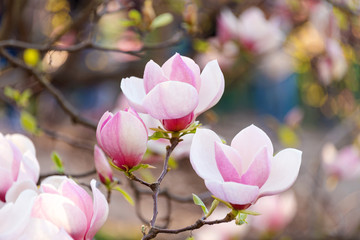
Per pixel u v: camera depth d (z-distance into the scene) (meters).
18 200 1.25
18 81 2.86
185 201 1.87
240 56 3.16
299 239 3.45
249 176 1.28
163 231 1.33
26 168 1.36
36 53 2.28
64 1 4.02
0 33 2.62
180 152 1.72
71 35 3.60
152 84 1.32
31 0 3.61
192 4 2.45
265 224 2.61
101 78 4.39
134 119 1.33
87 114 7.09
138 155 1.35
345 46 3.14
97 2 2.21
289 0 3.29
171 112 1.32
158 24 2.08
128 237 4.73
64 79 4.23
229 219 1.31
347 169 3.31
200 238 2.62
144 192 1.93
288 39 3.29
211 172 1.30
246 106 11.41
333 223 3.82
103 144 1.35
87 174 1.69
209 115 2.78
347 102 3.70
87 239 1.28
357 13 2.69
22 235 1.23
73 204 1.26
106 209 1.29
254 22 3.02
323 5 2.88
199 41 3.00
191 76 1.32
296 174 1.29
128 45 3.29
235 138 1.31
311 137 9.17
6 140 1.37
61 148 6.20
